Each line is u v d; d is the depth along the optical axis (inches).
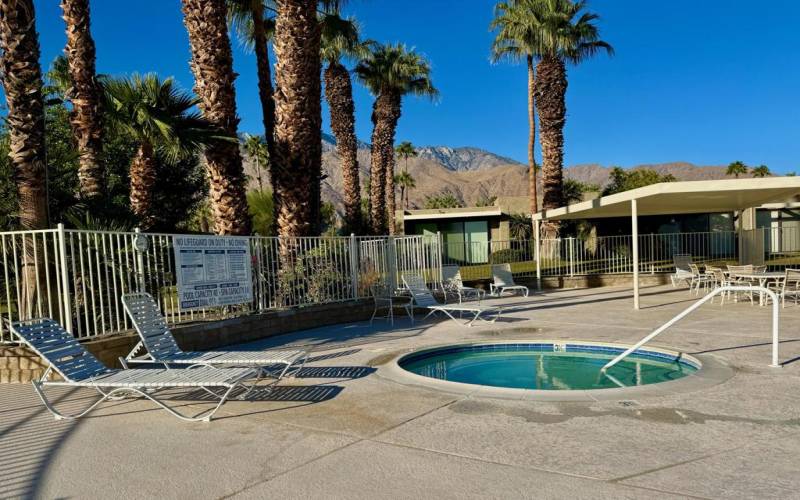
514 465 150.7
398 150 3085.6
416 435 177.8
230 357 255.4
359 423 192.4
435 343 346.6
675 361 288.4
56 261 278.4
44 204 315.9
